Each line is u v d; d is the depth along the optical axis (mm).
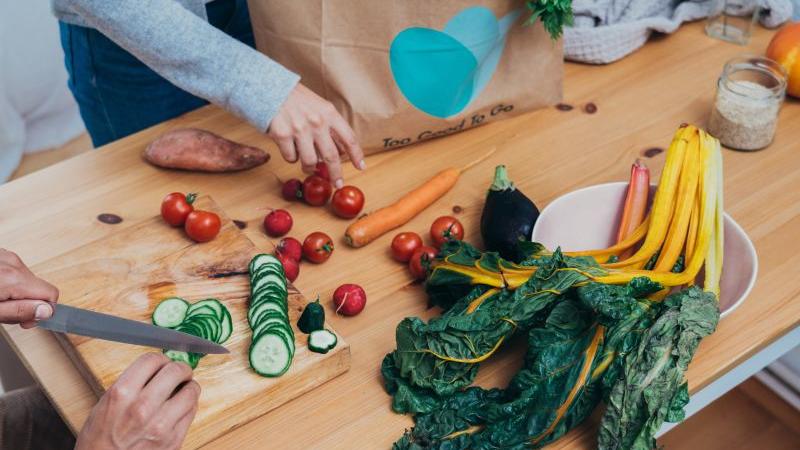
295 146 1461
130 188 1524
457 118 1604
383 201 1508
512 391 1103
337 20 1450
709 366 1188
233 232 1369
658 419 1020
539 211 1446
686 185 1277
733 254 1275
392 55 1491
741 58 1632
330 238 1396
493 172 1569
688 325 1062
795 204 1466
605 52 1801
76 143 3084
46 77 2912
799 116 1681
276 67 1420
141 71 1808
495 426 1074
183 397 1007
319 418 1143
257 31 1504
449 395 1127
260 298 1214
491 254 1212
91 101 1920
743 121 1545
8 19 2738
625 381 1033
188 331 1140
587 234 1395
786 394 2055
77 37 1811
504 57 1611
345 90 1502
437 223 1407
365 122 1538
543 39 1611
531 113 1709
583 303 1093
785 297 1291
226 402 1112
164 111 1892
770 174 1534
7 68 2797
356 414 1146
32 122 3002
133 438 971
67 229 1438
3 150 2904
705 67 1810
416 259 1333
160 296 1255
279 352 1145
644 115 1689
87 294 1256
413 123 1572
